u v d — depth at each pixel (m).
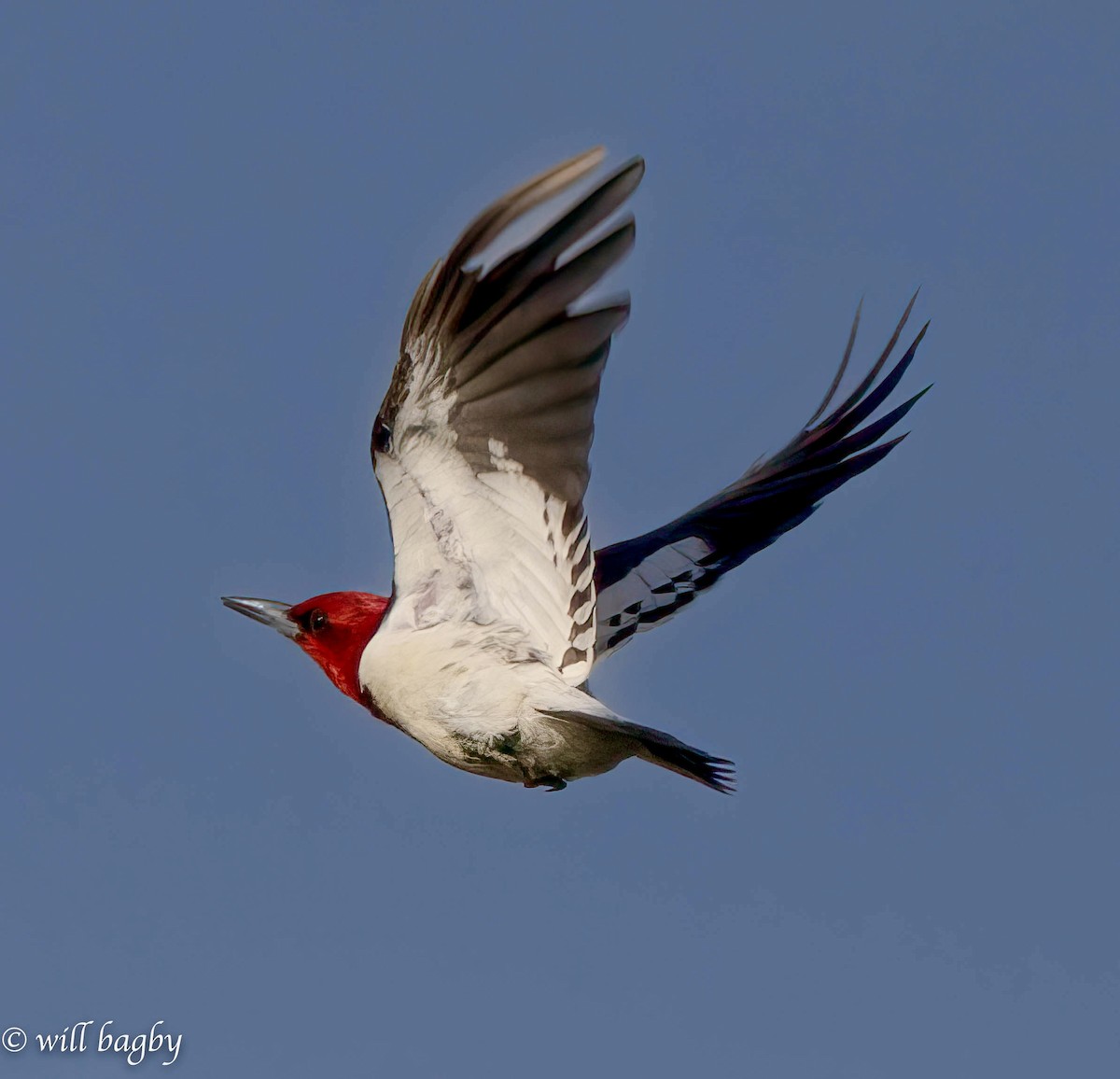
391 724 13.04
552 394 11.23
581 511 11.61
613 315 10.84
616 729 11.62
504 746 12.31
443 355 11.38
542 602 12.12
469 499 11.99
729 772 11.12
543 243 10.74
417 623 12.45
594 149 10.47
